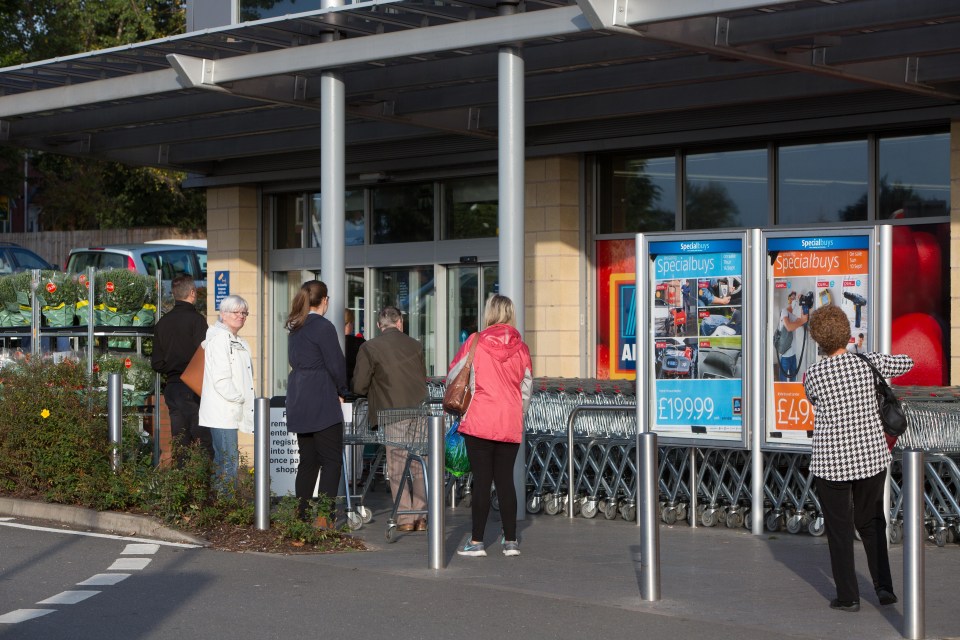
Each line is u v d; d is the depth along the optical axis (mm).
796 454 10961
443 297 16781
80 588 8445
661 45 11289
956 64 11070
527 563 9445
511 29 10922
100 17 37406
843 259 10234
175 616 7590
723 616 7637
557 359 14969
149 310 14844
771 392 10617
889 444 7863
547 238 15023
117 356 14305
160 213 37500
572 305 15008
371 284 17484
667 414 11109
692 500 11320
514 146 11352
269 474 10578
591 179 15055
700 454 11633
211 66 12500
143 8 38000
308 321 10281
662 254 11117
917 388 11188
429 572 9047
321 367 10250
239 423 11039
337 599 8086
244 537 10312
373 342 10852
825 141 13539
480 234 16375
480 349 9586
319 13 11242
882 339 10008
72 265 23328
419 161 16359
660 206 14648
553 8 10727
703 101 13125
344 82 12844
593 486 12250
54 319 14641
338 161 12180
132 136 16281
